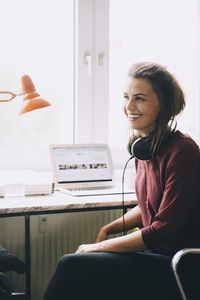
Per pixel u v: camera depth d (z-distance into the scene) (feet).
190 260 4.85
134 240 4.84
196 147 4.97
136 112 5.21
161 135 5.10
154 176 5.17
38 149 8.16
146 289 4.74
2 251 5.93
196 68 8.84
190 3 8.73
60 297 4.74
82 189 6.98
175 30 8.68
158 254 5.03
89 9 8.08
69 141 8.33
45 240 7.71
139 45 8.48
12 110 7.99
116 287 4.75
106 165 7.35
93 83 8.23
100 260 4.79
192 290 4.79
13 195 6.12
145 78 5.12
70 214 7.82
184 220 4.77
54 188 6.96
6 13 7.80
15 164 7.98
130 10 8.38
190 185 4.77
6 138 8.04
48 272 7.77
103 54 8.22
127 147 5.83
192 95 8.84
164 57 8.64
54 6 8.05
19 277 7.55
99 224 8.03
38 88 8.06
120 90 8.45
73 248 7.90
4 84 7.87
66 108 8.28
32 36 7.96
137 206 6.02
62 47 8.16
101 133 8.32
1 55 7.82
